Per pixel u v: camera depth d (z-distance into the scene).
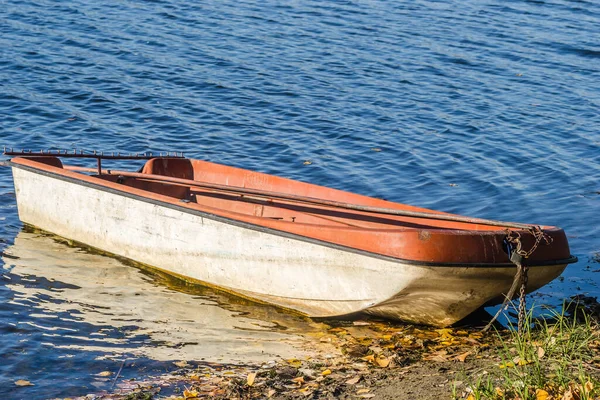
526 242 7.36
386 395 6.15
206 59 19.59
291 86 17.91
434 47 21.80
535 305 8.38
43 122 15.11
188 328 7.93
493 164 13.83
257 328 7.98
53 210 10.16
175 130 15.02
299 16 24.44
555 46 22.39
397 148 14.47
